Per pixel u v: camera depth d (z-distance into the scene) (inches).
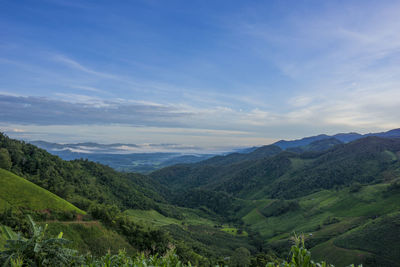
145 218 4817.9
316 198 6579.7
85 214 2272.4
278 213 6299.2
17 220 1641.2
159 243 2110.0
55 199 2329.0
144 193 6939.0
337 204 5551.2
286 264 214.5
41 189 2445.9
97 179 5482.3
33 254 282.8
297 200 6943.9
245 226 6166.3
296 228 5073.8
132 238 2127.2
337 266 3171.8
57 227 1883.6
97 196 4397.1
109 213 2336.4
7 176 2432.3
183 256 2034.9
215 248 3821.4
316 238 4116.6
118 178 6569.9
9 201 2030.0
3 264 260.7
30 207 2047.2
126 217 2433.6
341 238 3686.0
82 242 1875.0
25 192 2251.5
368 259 3048.7
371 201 5059.1
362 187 5944.9
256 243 4633.4
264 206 7076.8
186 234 4276.6
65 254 294.5
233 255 3198.8
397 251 2987.2
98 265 297.1
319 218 5191.9
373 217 4306.1
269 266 237.6
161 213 5787.4
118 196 5295.3
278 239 4758.9
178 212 6594.5
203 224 5944.9
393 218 3565.5
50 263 285.4
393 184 5251.0
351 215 4766.2
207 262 2285.9
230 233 5413.4
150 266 261.3
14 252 273.3
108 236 2046.0
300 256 207.6
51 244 297.1
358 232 3651.6
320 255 3516.2
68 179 4323.3
